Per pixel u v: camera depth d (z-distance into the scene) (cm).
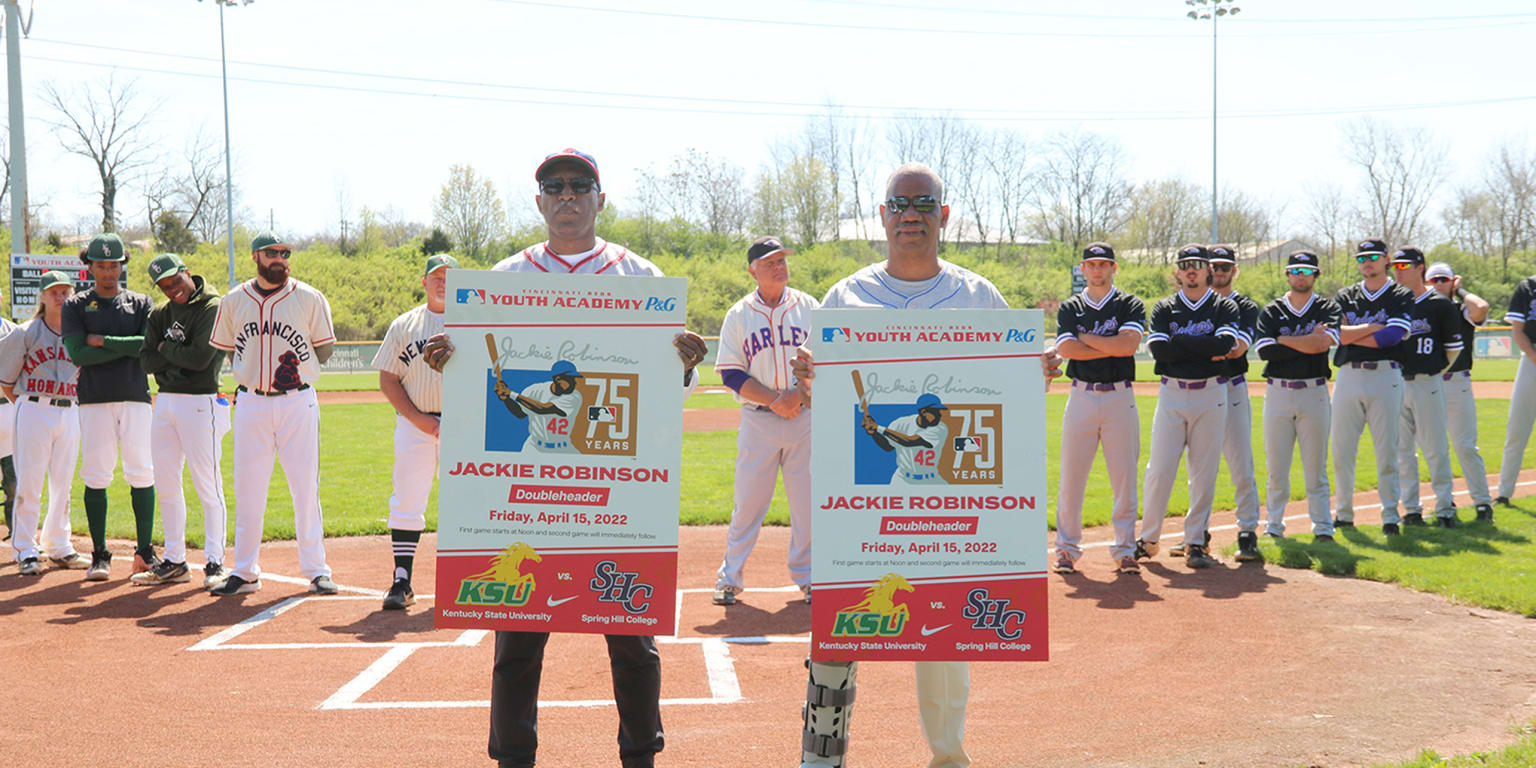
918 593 316
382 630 592
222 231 6059
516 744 338
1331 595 665
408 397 645
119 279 723
